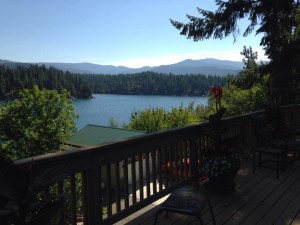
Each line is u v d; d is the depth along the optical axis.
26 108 11.84
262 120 5.04
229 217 3.16
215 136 3.93
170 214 3.30
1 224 1.45
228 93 14.50
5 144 11.20
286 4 7.73
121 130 13.69
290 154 5.93
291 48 8.08
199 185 4.29
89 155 2.63
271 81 9.59
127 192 3.10
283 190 3.96
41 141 11.90
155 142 3.49
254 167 4.75
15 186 1.49
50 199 1.67
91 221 2.69
